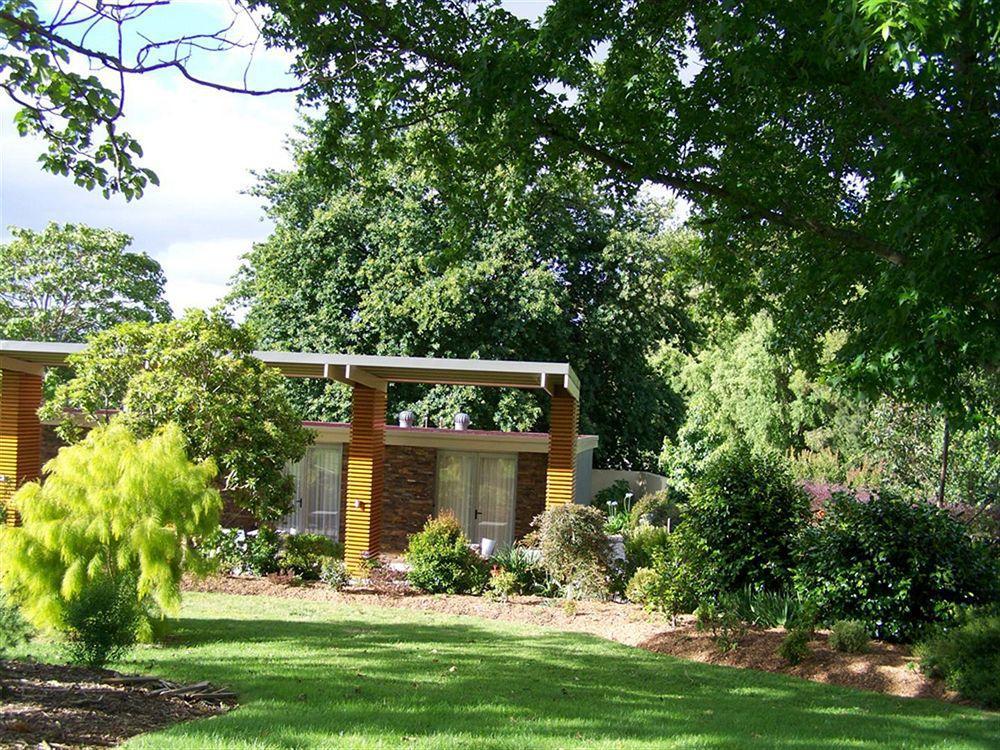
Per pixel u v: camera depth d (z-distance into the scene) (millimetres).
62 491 10297
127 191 9172
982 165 7863
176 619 12367
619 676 9766
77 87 8484
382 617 13938
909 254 8312
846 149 10719
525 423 27688
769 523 13203
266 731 5766
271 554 17188
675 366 37750
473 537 22656
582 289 30031
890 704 8828
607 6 9211
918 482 19562
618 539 18312
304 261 29156
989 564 11852
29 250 35656
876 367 8453
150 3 7129
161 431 15359
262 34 9781
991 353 7359
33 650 9117
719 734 6812
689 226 12953
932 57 7926
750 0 8117
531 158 10188
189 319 16641
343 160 11008
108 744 5195
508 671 9477
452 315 26422
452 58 10164
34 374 20844
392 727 6164
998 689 8805
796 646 10828
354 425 19016
